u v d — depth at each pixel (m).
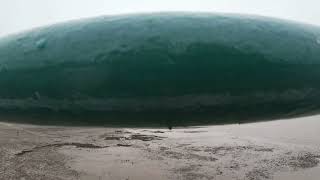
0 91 3.96
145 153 14.95
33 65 3.76
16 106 4.05
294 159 14.08
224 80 3.44
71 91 3.63
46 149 15.21
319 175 11.88
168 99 3.52
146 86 3.45
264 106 3.71
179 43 3.48
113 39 3.59
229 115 3.78
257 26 3.71
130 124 4.04
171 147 16.56
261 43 3.56
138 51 3.48
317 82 3.65
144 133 20.72
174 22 3.65
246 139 19.41
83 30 3.77
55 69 3.64
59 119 4.11
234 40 3.53
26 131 19.34
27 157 13.55
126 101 3.57
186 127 4.25
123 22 3.74
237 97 3.55
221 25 3.64
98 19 3.90
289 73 3.54
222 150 15.91
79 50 3.62
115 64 3.47
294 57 3.57
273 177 11.58
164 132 21.53
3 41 4.28
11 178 10.78
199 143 17.83
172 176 11.44
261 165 13.07
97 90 3.54
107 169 12.17
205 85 3.45
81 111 3.81
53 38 3.84
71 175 11.38
